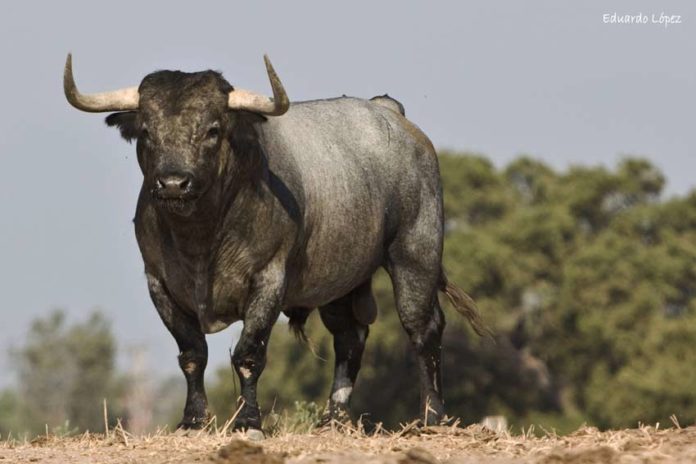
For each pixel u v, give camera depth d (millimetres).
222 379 155625
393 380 154375
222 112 38781
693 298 177250
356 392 153625
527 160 196125
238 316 41438
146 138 38656
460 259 169875
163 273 41031
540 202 191875
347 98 47188
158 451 35250
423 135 48500
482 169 189500
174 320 41469
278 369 157250
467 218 188125
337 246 43625
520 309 171500
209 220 39438
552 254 177500
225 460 29891
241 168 39594
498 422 41375
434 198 47844
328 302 46594
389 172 46062
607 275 171875
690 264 175750
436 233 47750
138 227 41156
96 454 35000
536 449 33219
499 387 164875
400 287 46969
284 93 38531
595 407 158750
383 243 46312
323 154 43594
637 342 165625
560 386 170750
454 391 163125
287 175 41406
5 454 35094
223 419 151000
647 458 29766
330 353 154125
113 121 40031
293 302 43750
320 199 42781
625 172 189875
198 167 38094
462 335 163375
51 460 33688
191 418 41000
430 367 47375
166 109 38344
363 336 48250
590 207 190875
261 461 29703
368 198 44688
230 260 40219
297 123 43656
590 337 166875
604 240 178375
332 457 30453
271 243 40625
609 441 34125
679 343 163625
